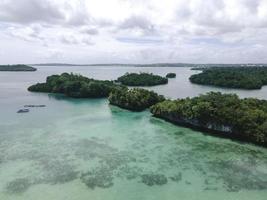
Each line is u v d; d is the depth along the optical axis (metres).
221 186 33.69
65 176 35.91
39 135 53.25
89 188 32.94
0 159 41.06
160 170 38.16
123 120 66.25
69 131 56.28
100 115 71.81
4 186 33.12
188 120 60.28
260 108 57.00
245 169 38.44
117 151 45.16
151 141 50.44
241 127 50.78
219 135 53.78
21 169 37.78
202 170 38.16
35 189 32.50
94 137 52.44
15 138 51.22
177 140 51.00
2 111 76.75
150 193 32.03
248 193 32.06
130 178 35.66
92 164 39.81
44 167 38.50
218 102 56.97
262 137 47.34
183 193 32.06
